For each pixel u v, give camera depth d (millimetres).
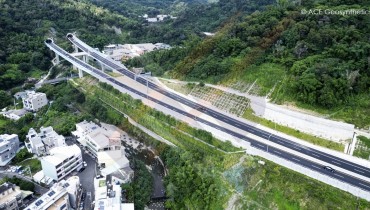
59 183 110312
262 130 131125
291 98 135000
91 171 127500
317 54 145500
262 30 171250
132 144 151000
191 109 151000
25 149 136750
